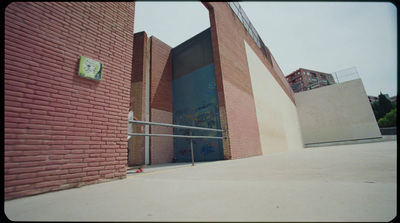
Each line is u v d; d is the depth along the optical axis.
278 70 15.51
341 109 15.73
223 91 5.29
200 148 5.78
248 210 0.97
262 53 11.26
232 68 6.25
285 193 1.27
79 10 2.20
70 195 1.47
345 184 1.47
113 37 2.51
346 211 0.91
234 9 7.96
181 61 7.22
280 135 10.31
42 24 1.87
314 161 3.37
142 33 6.78
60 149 1.77
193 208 1.03
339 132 15.50
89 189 1.69
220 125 5.45
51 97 1.80
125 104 2.48
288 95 15.63
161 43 7.30
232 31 7.07
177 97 6.91
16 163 1.49
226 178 1.99
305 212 0.92
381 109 29.94
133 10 2.91
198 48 6.77
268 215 0.89
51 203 1.25
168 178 2.16
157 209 1.03
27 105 1.64
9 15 1.67
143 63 6.41
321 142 16.05
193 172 2.62
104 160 2.10
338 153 4.92
